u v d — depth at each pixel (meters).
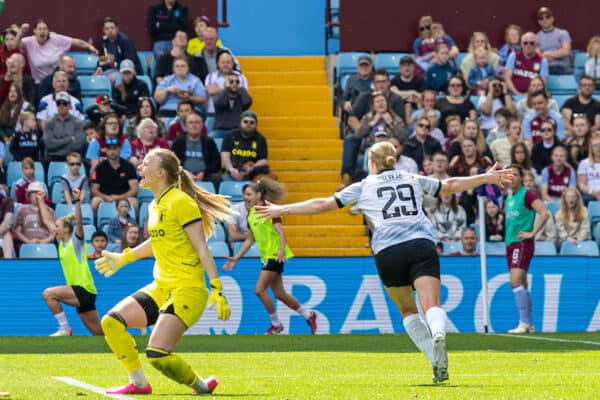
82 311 38.81
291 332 40.62
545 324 41.31
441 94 51.06
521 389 18.92
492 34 54.88
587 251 43.25
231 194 44.31
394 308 40.97
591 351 29.44
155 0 53.75
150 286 18.50
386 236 20.05
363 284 40.88
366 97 47.56
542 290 41.34
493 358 27.00
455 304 40.91
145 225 41.31
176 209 17.81
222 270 40.22
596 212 44.97
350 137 45.78
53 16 53.12
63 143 45.44
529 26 55.09
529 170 44.50
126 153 44.38
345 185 45.44
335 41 56.19
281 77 53.53
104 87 50.00
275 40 55.19
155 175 18.09
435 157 43.59
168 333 17.72
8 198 41.62
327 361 26.53
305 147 49.31
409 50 54.50
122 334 18.11
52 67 50.72
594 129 49.25
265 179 38.88
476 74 51.81
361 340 35.56
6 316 39.44
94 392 18.55
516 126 46.31
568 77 52.94
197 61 50.75
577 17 55.47
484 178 20.56
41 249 41.91
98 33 53.38
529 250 39.09
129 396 17.89
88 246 41.47
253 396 17.89
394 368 24.33
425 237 19.98
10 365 25.31
